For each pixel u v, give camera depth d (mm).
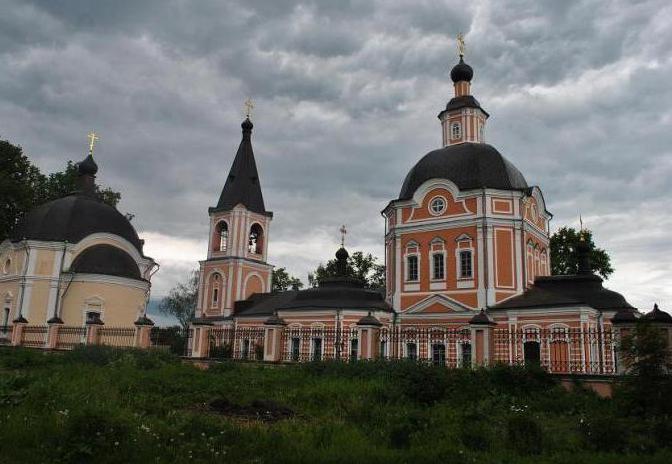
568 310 33281
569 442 12258
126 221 53594
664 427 12523
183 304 86500
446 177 41656
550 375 18734
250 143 59469
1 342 39906
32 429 10844
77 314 44938
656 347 14773
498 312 36188
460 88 48094
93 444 9820
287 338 28812
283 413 14977
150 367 24188
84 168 54750
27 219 49375
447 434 12375
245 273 54969
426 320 39594
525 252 39312
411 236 42062
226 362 25812
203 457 10102
